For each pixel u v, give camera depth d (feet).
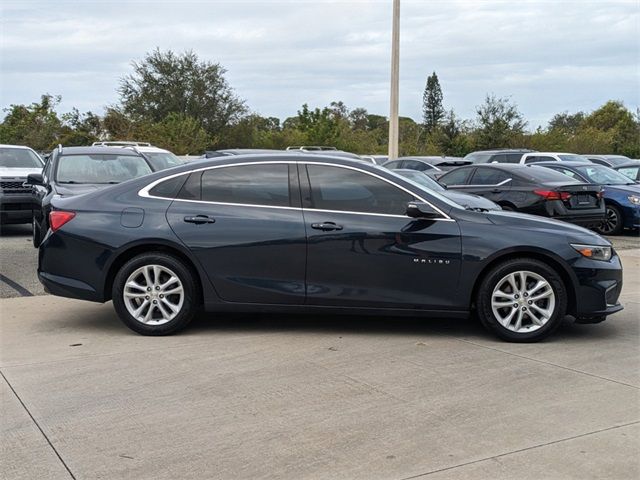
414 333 21.94
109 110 160.04
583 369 18.34
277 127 215.72
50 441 13.83
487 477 12.29
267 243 20.94
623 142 179.73
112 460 12.99
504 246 20.56
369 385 17.01
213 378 17.52
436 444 13.64
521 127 148.97
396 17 75.51
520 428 14.40
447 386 16.94
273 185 21.52
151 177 22.03
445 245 20.72
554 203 41.70
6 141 134.51
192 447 13.52
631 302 26.89
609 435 14.06
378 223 20.90
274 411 15.33
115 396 16.26
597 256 20.95
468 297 20.83
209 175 21.81
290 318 23.76
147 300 21.31
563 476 12.34
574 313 20.92
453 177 47.47
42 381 17.31
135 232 21.13
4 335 21.58
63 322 23.21
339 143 169.27
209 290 21.17
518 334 20.80
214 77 196.75
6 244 41.39
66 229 21.52
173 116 169.89
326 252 20.86
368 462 12.87
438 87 270.05
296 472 12.50
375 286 20.94
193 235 21.04
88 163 35.65
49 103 140.87
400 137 172.24
